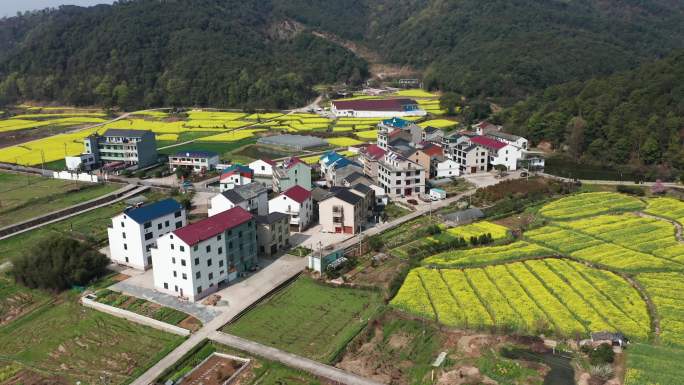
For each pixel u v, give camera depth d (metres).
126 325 76.75
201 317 77.25
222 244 85.44
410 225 113.56
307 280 89.31
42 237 109.62
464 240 100.62
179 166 160.75
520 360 65.25
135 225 91.62
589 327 70.56
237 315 77.81
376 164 144.62
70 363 68.94
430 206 125.19
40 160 173.12
